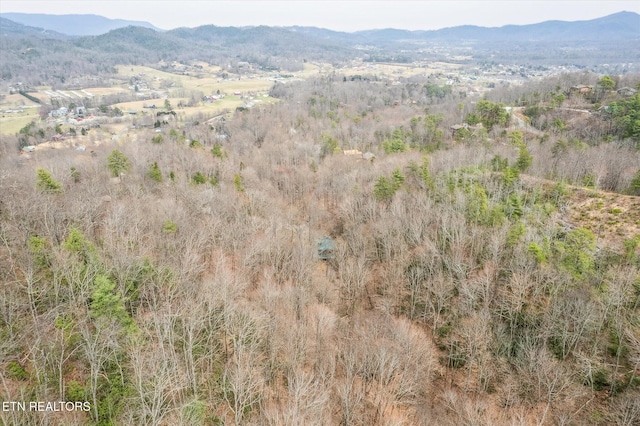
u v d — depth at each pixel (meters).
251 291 52.22
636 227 60.38
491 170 80.88
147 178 78.31
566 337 45.44
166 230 53.66
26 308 39.22
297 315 49.62
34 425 28.67
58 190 60.78
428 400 44.03
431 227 64.75
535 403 42.00
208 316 41.19
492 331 49.19
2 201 55.66
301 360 41.72
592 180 75.12
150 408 32.62
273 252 59.19
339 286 59.78
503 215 61.78
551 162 82.44
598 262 53.56
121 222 53.72
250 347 39.50
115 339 35.06
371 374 42.56
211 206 66.94
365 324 51.88
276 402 38.03
